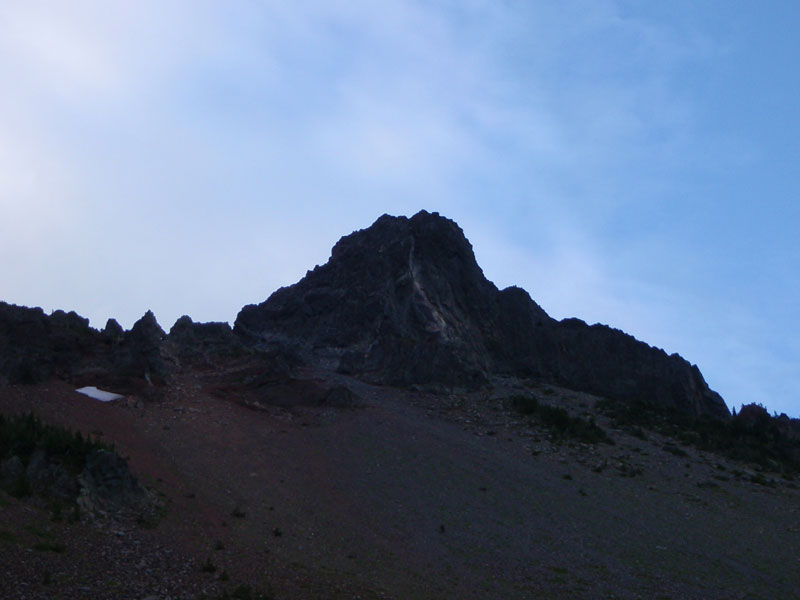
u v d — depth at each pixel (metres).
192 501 26.97
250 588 20.70
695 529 31.38
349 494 30.80
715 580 26.69
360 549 25.94
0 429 25.83
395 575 24.11
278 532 25.73
